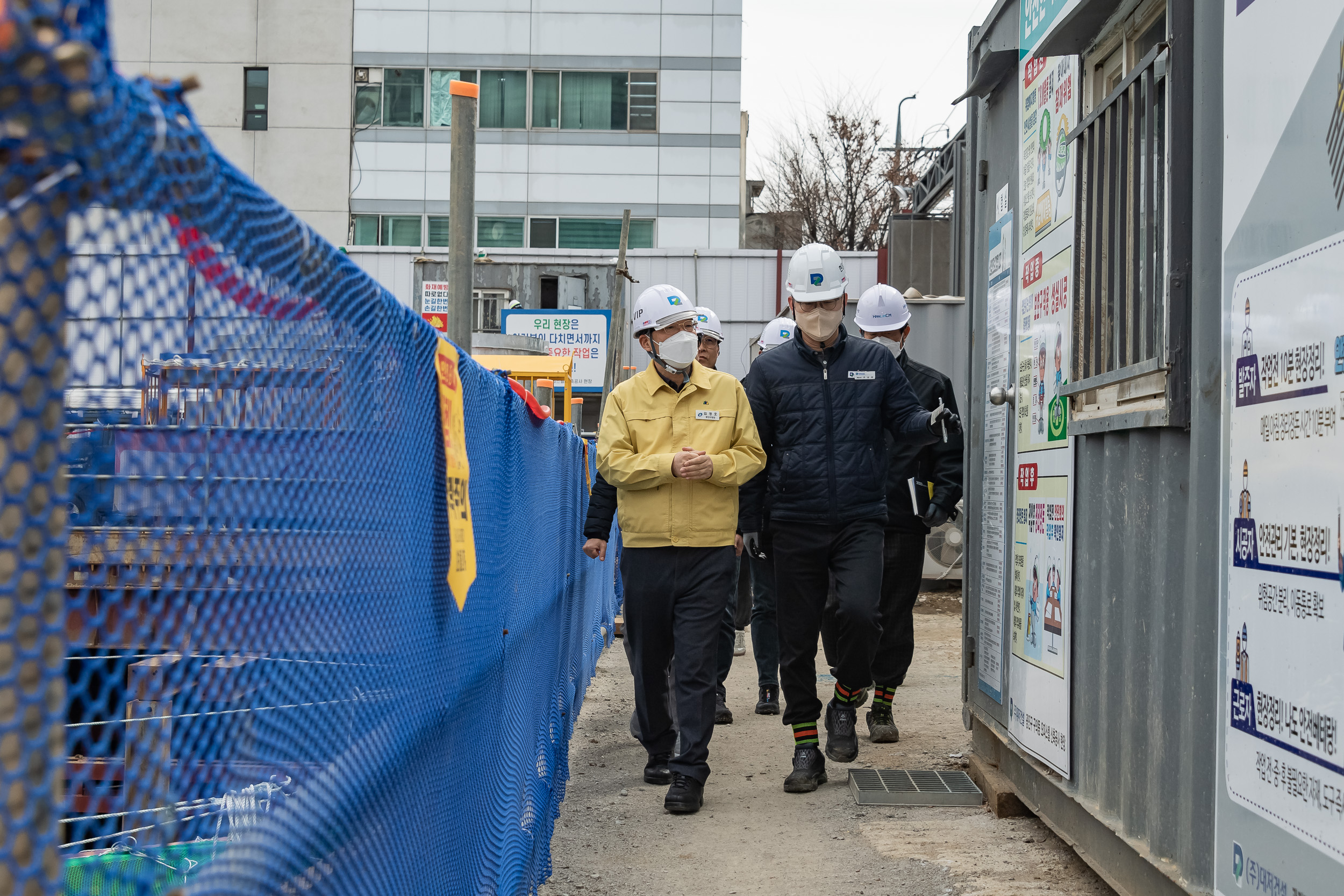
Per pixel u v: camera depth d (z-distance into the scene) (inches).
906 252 602.2
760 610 265.0
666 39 1337.4
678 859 158.6
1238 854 95.9
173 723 37.9
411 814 71.5
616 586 414.6
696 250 826.2
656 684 196.5
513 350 556.1
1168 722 115.2
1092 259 141.5
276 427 47.6
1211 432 104.0
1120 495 132.4
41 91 28.4
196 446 39.5
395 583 67.8
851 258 808.9
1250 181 96.1
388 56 1316.4
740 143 1338.6
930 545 477.1
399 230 1315.2
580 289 808.3
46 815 30.2
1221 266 102.8
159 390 36.5
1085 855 142.9
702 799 186.5
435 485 81.0
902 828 171.5
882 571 203.0
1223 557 100.3
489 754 106.9
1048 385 160.2
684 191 1337.4
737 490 189.8
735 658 364.8
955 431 186.1
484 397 105.1
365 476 61.3
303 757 50.5
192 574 39.4
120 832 34.7
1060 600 153.2
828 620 225.0
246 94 1294.3
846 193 1542.8
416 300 802.2
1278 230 90.1
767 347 294.7
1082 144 146.0
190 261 38.5
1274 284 90.7
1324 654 81.3
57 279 30.1
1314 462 83.0
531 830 139.1
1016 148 181.5
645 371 192.4
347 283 57.8
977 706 198.7
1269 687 90.4
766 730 248.2
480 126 1330.0
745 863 156.5
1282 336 89.1
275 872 46.6
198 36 1284.4
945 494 221.3
